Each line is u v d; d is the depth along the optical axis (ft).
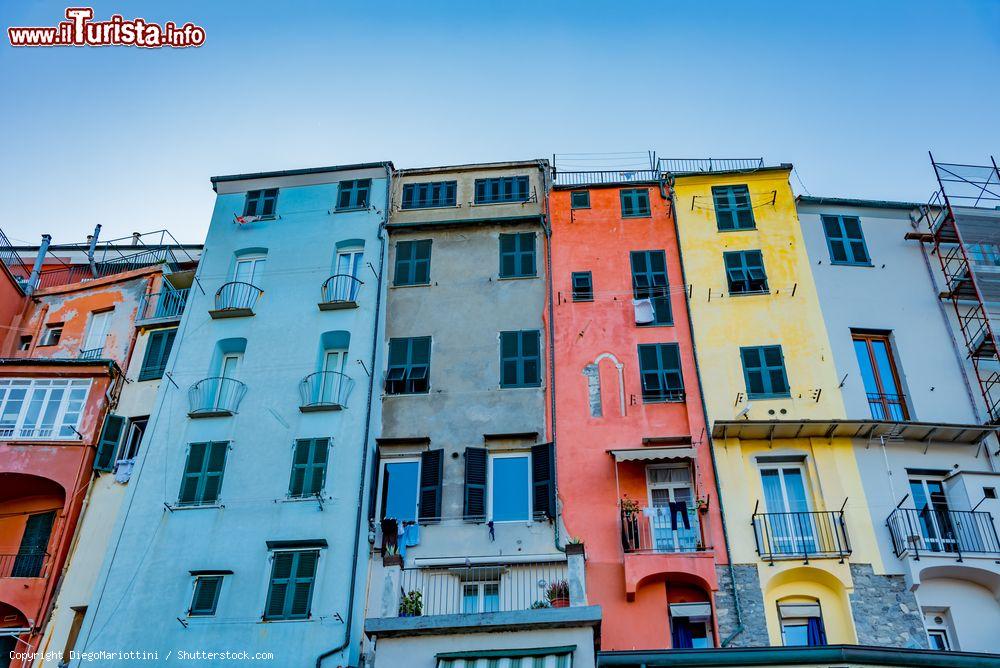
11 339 110.22
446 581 79.00
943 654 63.87
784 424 83.56
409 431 90.84
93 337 107.86
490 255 101.81
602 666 66.18
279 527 84.84
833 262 96.73
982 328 89.92
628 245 100.37
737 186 102.58
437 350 95.71
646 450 82.74
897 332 92.43
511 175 108.37
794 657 64.59
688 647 76.33
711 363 90.99
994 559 76.59
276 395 92.99
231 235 106.42
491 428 90.02
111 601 82.43
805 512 81.05
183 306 106.93
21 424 95.66
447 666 64.59
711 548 79.82
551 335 94.73
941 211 99.30
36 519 95.30
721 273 96.73
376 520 86.07
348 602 79.87
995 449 84.53
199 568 83.41
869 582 77.61
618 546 81.46
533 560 77.92
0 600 86.28
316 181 109.50
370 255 102.22
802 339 91.81
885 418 87.86
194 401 93.86
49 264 124.57
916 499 82.58
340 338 96.58
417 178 109.29
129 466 92.99
